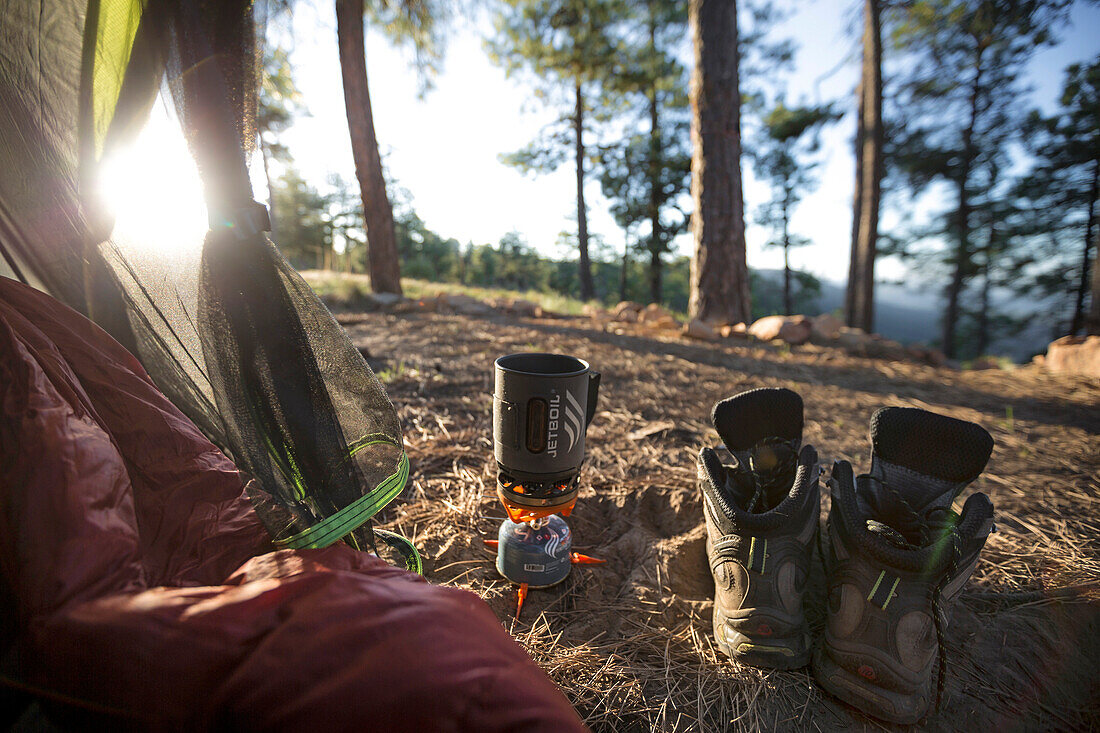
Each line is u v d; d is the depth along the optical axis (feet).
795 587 4.48
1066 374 15.26
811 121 44.29
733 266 22.53
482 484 7.33
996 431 10.32
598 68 50.98
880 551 4.02
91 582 2.18
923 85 49.06
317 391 3.25
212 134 3.03
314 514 3.17
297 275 3.28
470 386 12.41
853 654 4.09
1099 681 4.32
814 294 134.31
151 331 3.69
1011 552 6.01
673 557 5.78
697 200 22.88
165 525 2.87
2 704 2.13
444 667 2.01
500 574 5.53
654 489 7.22
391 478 3.53
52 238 3.54
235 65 3.11
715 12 21.56
